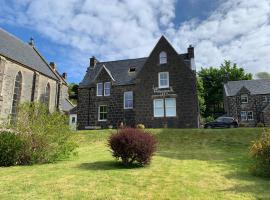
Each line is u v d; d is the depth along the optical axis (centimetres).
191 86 3070
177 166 1214
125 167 1174
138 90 3262
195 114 2969
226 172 1077
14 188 780
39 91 3688
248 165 1248
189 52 3484
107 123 3444
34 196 698
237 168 1175
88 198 682
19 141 1316
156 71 3253
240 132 2302
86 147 2084
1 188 780
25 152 1329
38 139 1355
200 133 2381
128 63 3869
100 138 2431
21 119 1390
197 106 2989
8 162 1276
